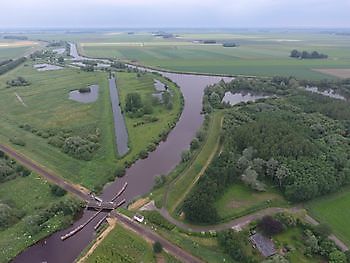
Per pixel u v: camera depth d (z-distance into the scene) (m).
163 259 99.44
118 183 141.12
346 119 195.75
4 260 100.56
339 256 96.56
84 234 112.31
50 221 116.50
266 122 172.75
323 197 128.88
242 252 98.62
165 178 139.00
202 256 100.00
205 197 116.06
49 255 103.25
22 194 132.75
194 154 160.38
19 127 198.38
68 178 143.12
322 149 151.12
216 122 199.75
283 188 130.62
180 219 116.12
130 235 108.44
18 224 115.12
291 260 99.06
